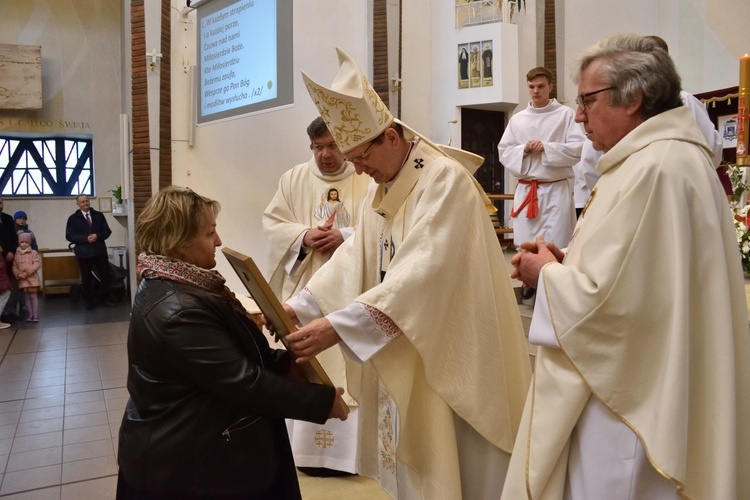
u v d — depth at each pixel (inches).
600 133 59.1
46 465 131.3
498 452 81.7
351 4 231.3
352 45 232.2
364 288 90.4
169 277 63.3
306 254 123.2
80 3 390.9
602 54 57.7
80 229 326.6
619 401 53.6
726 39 233.3
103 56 397.1
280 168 225.9
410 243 75.2
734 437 50.1
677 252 51.0
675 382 50.2
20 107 372.8
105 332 264.8
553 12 241.6
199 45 201.3
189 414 62.2
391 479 90.4
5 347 238.2
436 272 73.5
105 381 193.2
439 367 76.3
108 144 400.8
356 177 128.6
